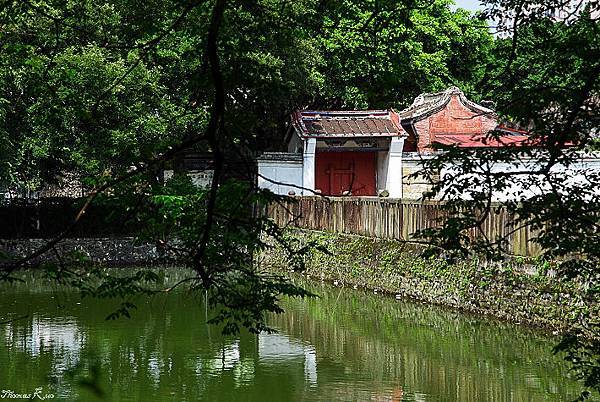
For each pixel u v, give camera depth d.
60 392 14.38
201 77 8.11
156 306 24.16
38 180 31.06
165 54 27.42
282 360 17.44
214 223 8.27
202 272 7.70
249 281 8.45
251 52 9.62
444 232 7.98
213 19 7.17
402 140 35.91
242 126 7.96
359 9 10.67
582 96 7.55
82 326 21.11
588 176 7.93
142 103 27.48
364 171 37.66
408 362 17.14
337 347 18.78
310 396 14.58
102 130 26.28
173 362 17.22
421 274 24.00
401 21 10.22
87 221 32.78
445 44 39.16
